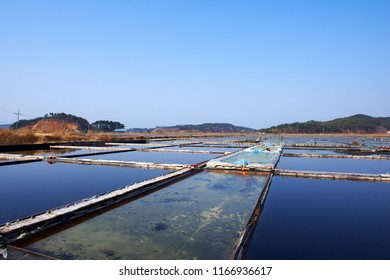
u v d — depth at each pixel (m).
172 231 4.52
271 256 3.75
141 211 5.54
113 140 29.50
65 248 3.90
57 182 8.54
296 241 4.23
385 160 14.58
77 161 12.23
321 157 15.71
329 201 6.43
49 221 4.52
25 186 8.00
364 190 7.46
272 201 6.41
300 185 8.03
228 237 4.31
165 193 6.96
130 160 14.12
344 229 4.72
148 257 3.66
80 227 4.67
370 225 4.90
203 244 4.06
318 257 3.71
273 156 13.85
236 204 6.07
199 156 16.11
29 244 4.02
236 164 10.10
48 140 25.44
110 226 4.73
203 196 6.70
